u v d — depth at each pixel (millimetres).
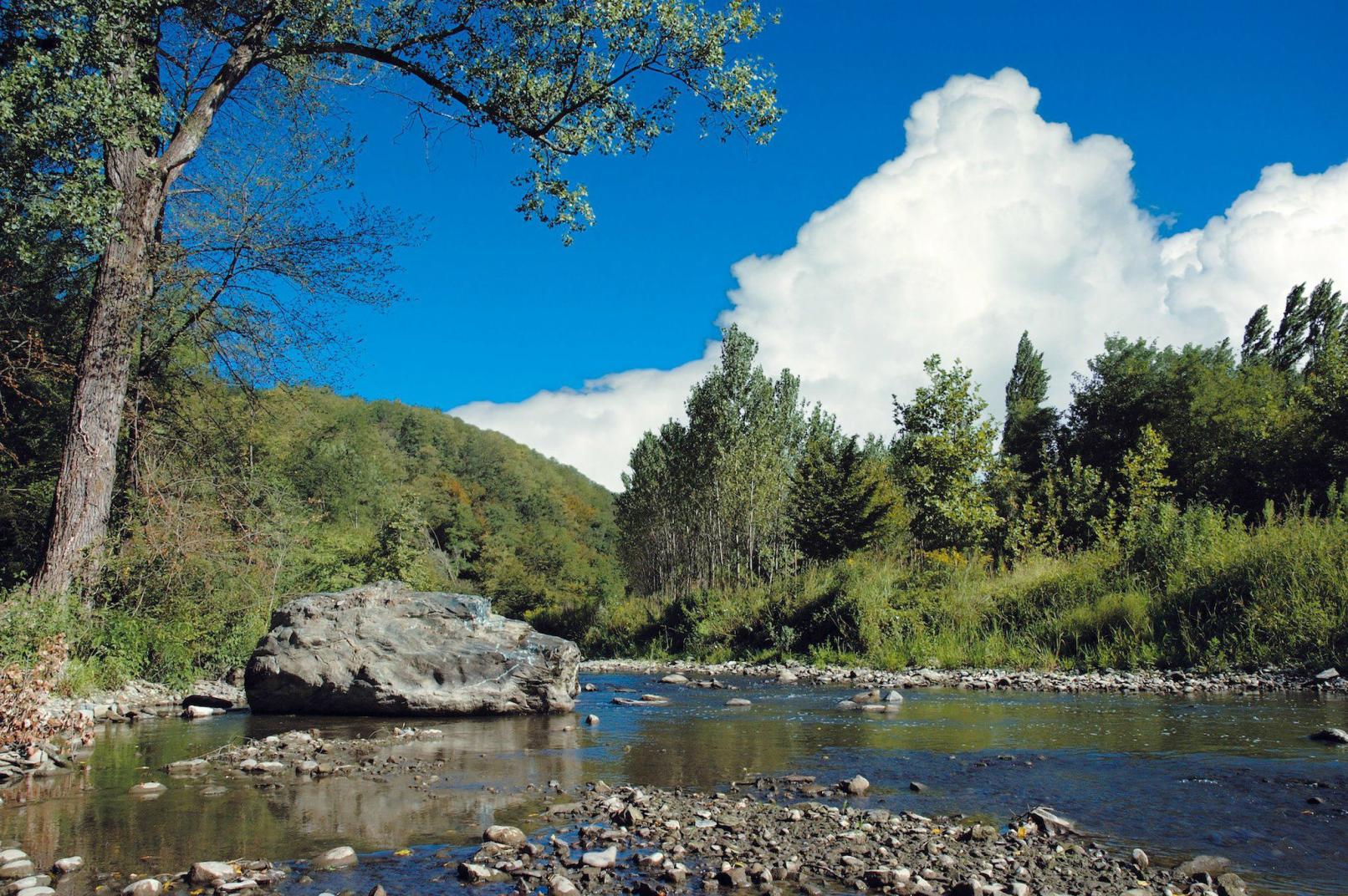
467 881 4207
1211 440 36156
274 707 10750
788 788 6309
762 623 23906
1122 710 10508
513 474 112250
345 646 10781
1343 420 25703
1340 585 13812
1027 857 4594
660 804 5688
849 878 4238
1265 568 15336
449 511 76812
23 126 11508
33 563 16094
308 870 4379
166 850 4715
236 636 15680
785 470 39062
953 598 20375
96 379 12539
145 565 14102
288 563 19609
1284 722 9094
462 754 7812
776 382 43750
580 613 42031
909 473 28359
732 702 12016
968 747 8016
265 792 6191
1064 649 16875
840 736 8859
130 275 12922
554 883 4066
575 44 15320
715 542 43312
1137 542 19375
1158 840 4906
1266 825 5168
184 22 14648
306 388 18578
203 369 17953
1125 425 42656
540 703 10797
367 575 33938
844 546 30875
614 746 8258
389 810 5645
